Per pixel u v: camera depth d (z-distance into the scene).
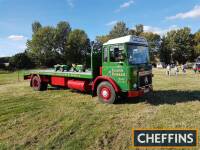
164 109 8.78
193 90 13.37
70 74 12.21
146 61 10.12
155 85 15.84
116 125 7.05
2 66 52.59
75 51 75.06
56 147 5.62
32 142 5.95
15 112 8.83
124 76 9.40
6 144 5.85
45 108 9.37
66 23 77.62
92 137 6.16
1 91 14.71
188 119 7.45
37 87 14.61
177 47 77.00
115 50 9.62
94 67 10.81
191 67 49.44
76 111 8.77
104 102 10.16
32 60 64.94
